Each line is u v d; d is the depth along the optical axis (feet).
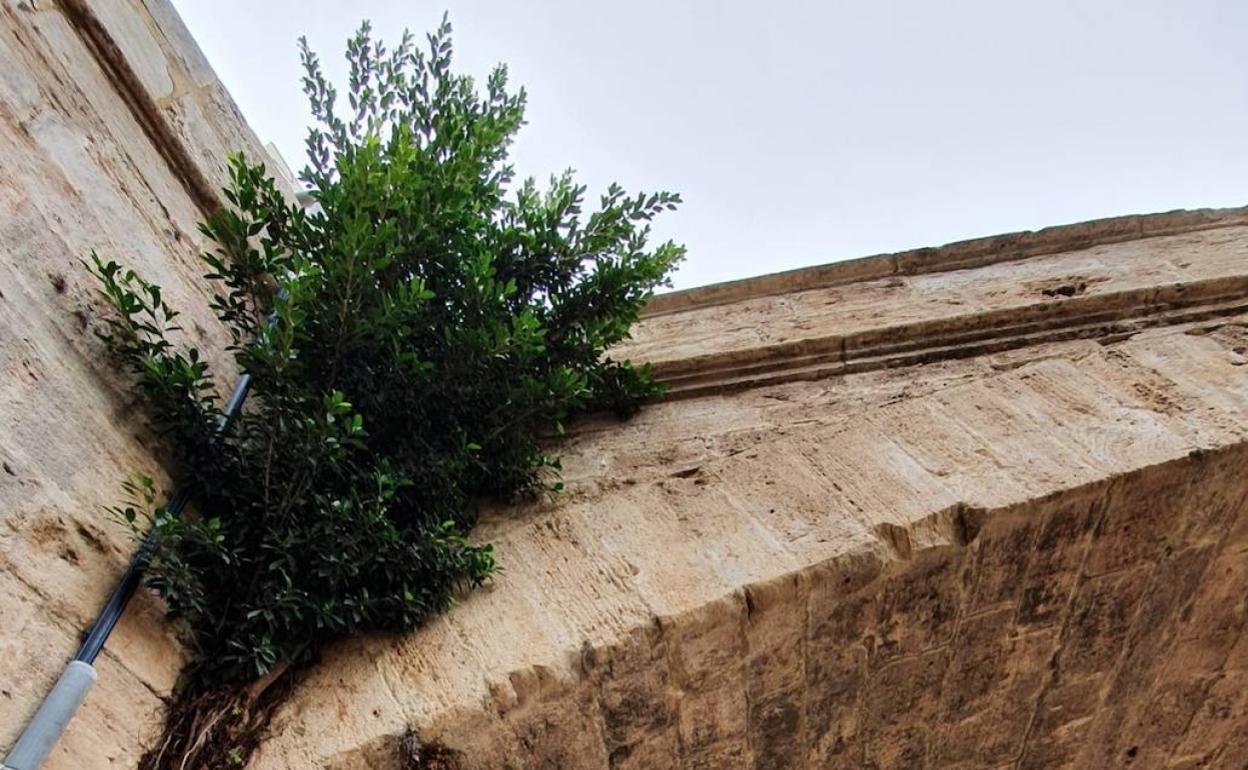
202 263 9.47
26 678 5.38
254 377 7.38
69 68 8.44
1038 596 8.93
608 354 12.07
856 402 10.19
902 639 8.58
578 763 7.30
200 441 7.41
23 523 5.82
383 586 7.39
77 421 6.59
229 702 6.56
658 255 9.99
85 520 6.32
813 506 8.54
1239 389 9.27
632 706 7.39
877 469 8.93
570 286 10.01
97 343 7.21
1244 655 10.27
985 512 8.16
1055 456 8.73
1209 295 10.83
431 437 8.59
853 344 11.21
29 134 7.45
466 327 8.72
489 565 7.77
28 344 6.44
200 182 10.06
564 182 10.32
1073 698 9.95
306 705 6.72
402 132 7.87
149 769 5.98
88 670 5.44
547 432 10.53
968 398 9.78
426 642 7.29
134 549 6.68
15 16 7.90
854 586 7.96
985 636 9.00
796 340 11.35
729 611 7.49
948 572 8.32
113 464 6.78
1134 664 9.93
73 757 5.47
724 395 10.94
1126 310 10.89
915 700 9.12
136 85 9.37
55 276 7.04
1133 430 8.96
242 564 7.02
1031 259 12.80
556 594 7.73
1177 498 8.70
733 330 12.28
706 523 8.50
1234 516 9.03
